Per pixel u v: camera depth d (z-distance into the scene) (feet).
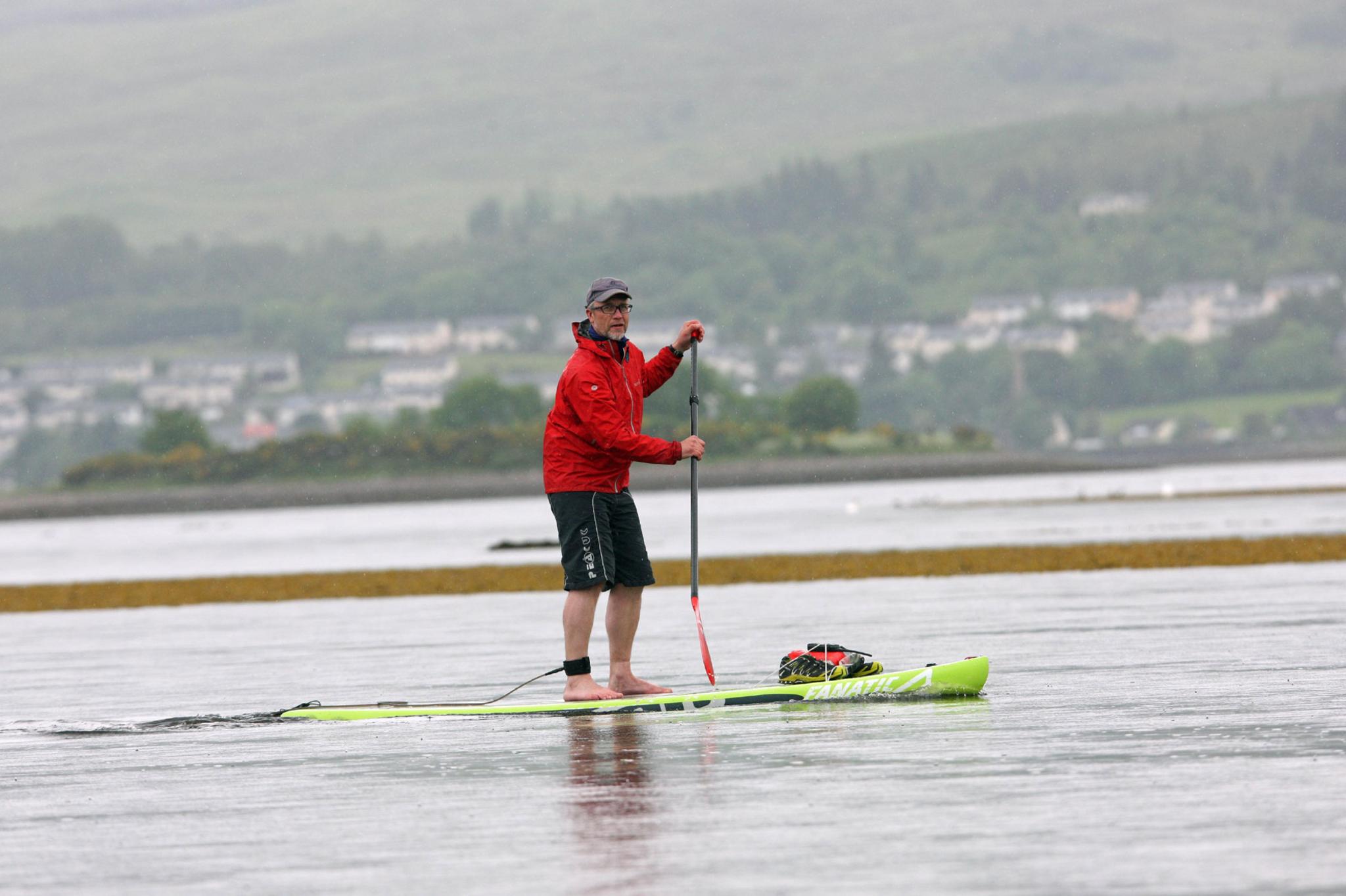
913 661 106.42
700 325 97.71
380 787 68.28
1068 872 49.60
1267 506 375.25
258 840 58.49
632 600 95.61
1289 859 50.42
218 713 95.61
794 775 66.90
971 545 248.11
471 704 94.68
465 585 209.26
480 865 53.06
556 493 93.71
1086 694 88.38
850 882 49.26
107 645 146.51
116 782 71.97
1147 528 284.00
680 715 87.25
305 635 148.46
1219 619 127.65
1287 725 75.61
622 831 57.36
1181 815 57.00
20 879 53.52
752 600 165.27
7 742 85.66
